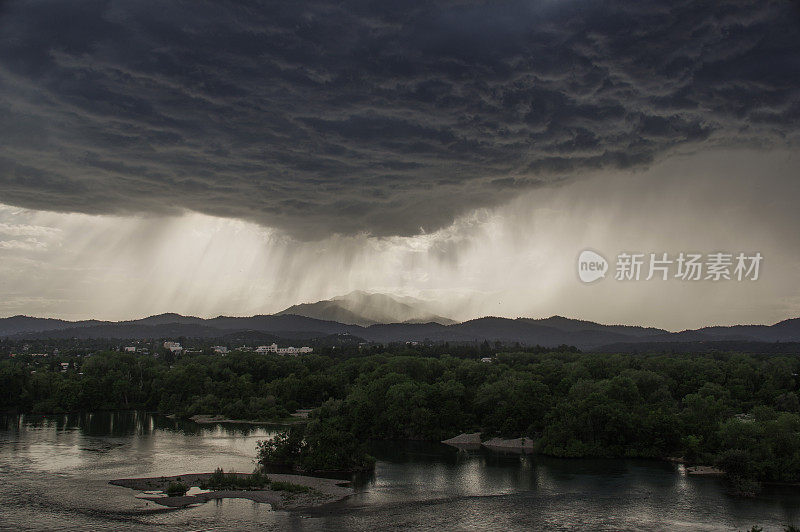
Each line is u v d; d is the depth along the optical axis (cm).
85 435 19675
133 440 18762
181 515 10488
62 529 9656
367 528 9919
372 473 14250
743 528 9862
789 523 10069
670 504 11281
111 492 11938
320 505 11288
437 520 10350
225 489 12288
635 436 16288
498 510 10962
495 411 19825
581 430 16588
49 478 13088
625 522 10206
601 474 14000
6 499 11344
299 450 15100
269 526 9956
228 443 18275
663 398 19700
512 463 15512
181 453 16425
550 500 11638
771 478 12825
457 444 18875
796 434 13200
